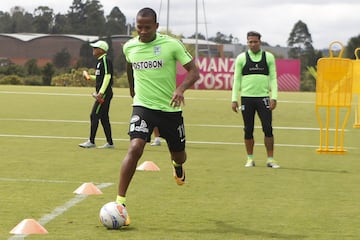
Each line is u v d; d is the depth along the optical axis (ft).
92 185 38.11
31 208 33.50
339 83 61.31
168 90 31.73
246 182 43.37
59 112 104.88
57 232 28.58
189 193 38.75
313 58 370.32
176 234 28.76
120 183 30.30
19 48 379.14
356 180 45.27
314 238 28.53
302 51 385.09
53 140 67.82
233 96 50.57
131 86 34.94
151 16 31.32
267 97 50.24
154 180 43.19
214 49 378.94
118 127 84.38
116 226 29.32
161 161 53.16
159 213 33.01
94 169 47.60
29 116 96.73
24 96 142.51
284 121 98.94
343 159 57.41
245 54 50.21
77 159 53.11
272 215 33.12
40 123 86.99
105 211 29.32
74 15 501.56
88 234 28.35
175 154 33.55
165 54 31.53
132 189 39.65
